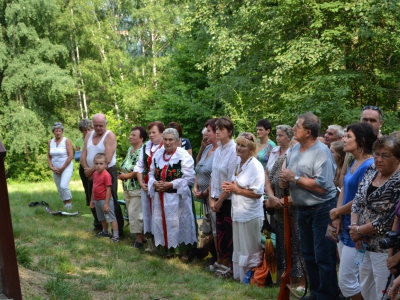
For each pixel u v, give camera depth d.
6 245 4.32
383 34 14.53
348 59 15.70
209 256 7.84
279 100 17.36
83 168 9.77
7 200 4.33
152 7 32.03
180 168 7.74
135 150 8.62
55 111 32.56
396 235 3.72
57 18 31.12
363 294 4.54
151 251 8.16
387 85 16.53
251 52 17.78
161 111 27.28
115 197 8.81
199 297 5.93
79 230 9.28
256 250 6.71
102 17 33.59
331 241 5.30
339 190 5.99
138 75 32.78
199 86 28.06
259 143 8.03
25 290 5.22
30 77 28.88
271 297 6.10
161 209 7.73
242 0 17.91
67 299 5.32
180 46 27.92
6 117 29.94
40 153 31.16
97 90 33.59
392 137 4.13
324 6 15.07
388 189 4.11
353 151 4.78
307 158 5.30
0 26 29.27
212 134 7.61
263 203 6.94
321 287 5.32
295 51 15.45
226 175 7.02
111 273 6.67
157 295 5.87
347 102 15.19
